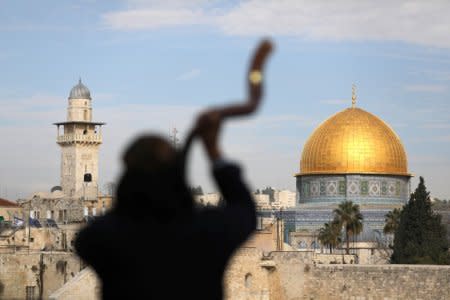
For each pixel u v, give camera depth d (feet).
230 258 44.09
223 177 44.45
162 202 43.04
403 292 371.56
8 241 522.06
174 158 43.52
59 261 437.17
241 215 44.27
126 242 42.93
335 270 380.78
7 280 438.40
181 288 42.98
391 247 641.81
